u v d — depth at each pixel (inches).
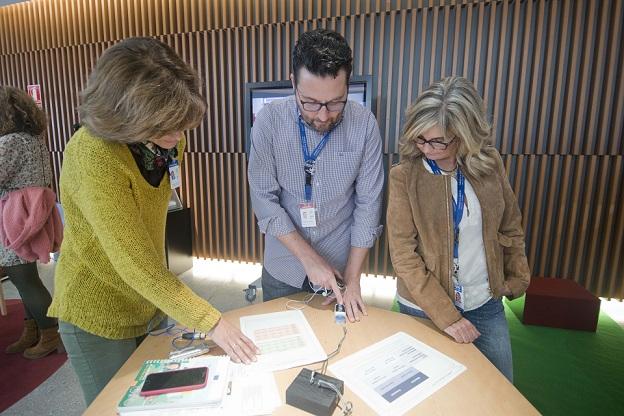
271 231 51.4
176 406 31.0
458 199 47.6
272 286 60.5
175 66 29.3
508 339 50.4
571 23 111.0
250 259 156.9
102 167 30.6
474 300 49.9
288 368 37.3
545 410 71.8
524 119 119.5
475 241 48.4
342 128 49.9
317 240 55.4
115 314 38.3
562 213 119.9
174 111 28.4
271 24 135.2
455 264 49.0
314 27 132.3
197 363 36.1
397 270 49.0
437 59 122.9
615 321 107.3
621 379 81.1
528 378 81.3
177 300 33.8
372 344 41.9
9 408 75.2
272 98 132.0
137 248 31.8
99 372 39.2
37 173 81.0
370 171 51.8
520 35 115.3
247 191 149.6
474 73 120.0
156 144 34.8
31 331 94.8
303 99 42.8
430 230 47.8
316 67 39.6
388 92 128.1
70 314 36.6
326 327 45.5
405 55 126.0
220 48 142.7
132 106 27.0
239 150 148.3
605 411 71.6
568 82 113.2
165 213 40.0
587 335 98.7
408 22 123.3
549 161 119.9
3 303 114.5
